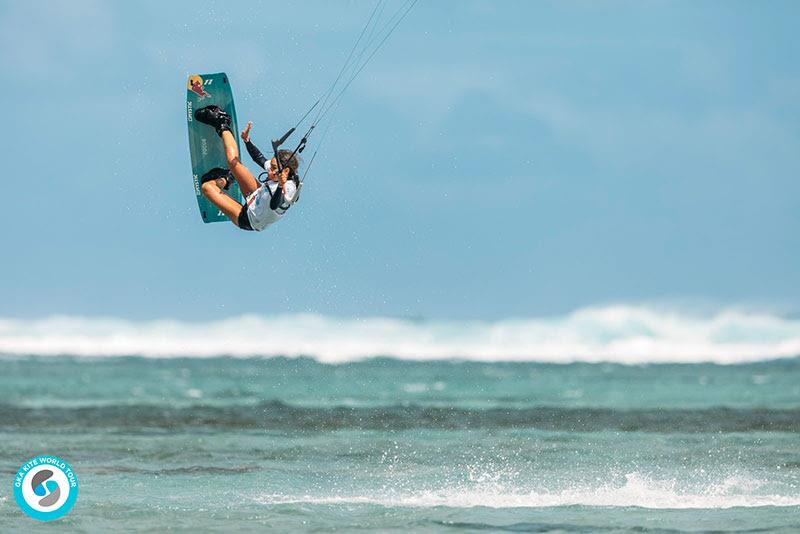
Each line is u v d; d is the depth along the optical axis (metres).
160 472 62.09
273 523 46.66
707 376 190.62
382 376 185.12
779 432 85.12
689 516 48.47
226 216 56.72
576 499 53.09
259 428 87.19
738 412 103.88
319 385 157.12
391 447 74.38
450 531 45.22
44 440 77.19
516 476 60.72
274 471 62.72
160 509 49.84
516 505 51.31
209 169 57.06
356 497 53.50
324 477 60.34
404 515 48.53
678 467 64.56
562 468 64.06
